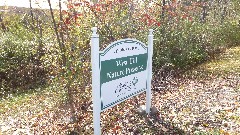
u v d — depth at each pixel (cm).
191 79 953
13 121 709
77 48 610
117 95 476
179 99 692
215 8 1778
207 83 873
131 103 666
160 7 1041
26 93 1056
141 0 894
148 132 492
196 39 1212
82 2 670
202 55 1203
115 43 454
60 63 611
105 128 527
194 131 477
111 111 611
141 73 543
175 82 916
